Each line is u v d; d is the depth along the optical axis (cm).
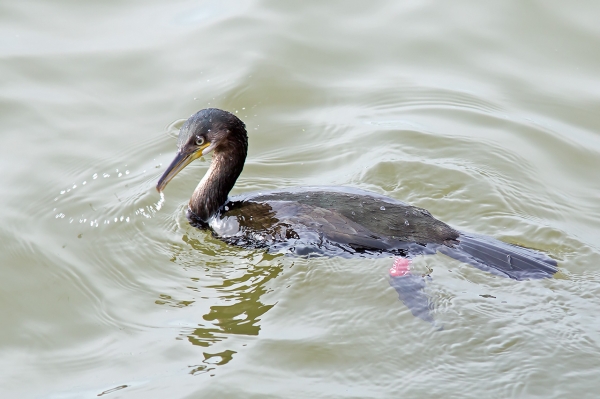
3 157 1379
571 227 1198
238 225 1166
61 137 1442
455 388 884
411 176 1334
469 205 1253
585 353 917
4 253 1170
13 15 1755
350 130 1482
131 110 1525
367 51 1691
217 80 1597
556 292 1016
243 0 1839
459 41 1705
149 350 977
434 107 1536
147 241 1191
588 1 1767
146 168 1377
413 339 959
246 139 1242
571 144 1427
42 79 1584
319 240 1096
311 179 1351
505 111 1521
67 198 1292
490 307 993
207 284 1088
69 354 990
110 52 1666
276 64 1639
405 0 1822
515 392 871
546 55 1662
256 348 962
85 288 1104
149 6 1827
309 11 1798
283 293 1053
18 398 923
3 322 1050
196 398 889
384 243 1073
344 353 947
